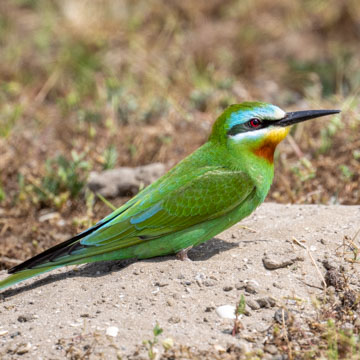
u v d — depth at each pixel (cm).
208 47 2389
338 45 2409
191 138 1859
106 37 2422
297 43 2448
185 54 2348
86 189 1611
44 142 1898
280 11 2598
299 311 982
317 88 2136
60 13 2619
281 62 2341
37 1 2719
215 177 1129
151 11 2591
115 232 1117
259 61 2353
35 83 2259
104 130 1916
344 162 1634
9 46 2436
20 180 1616
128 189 1580
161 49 2416
